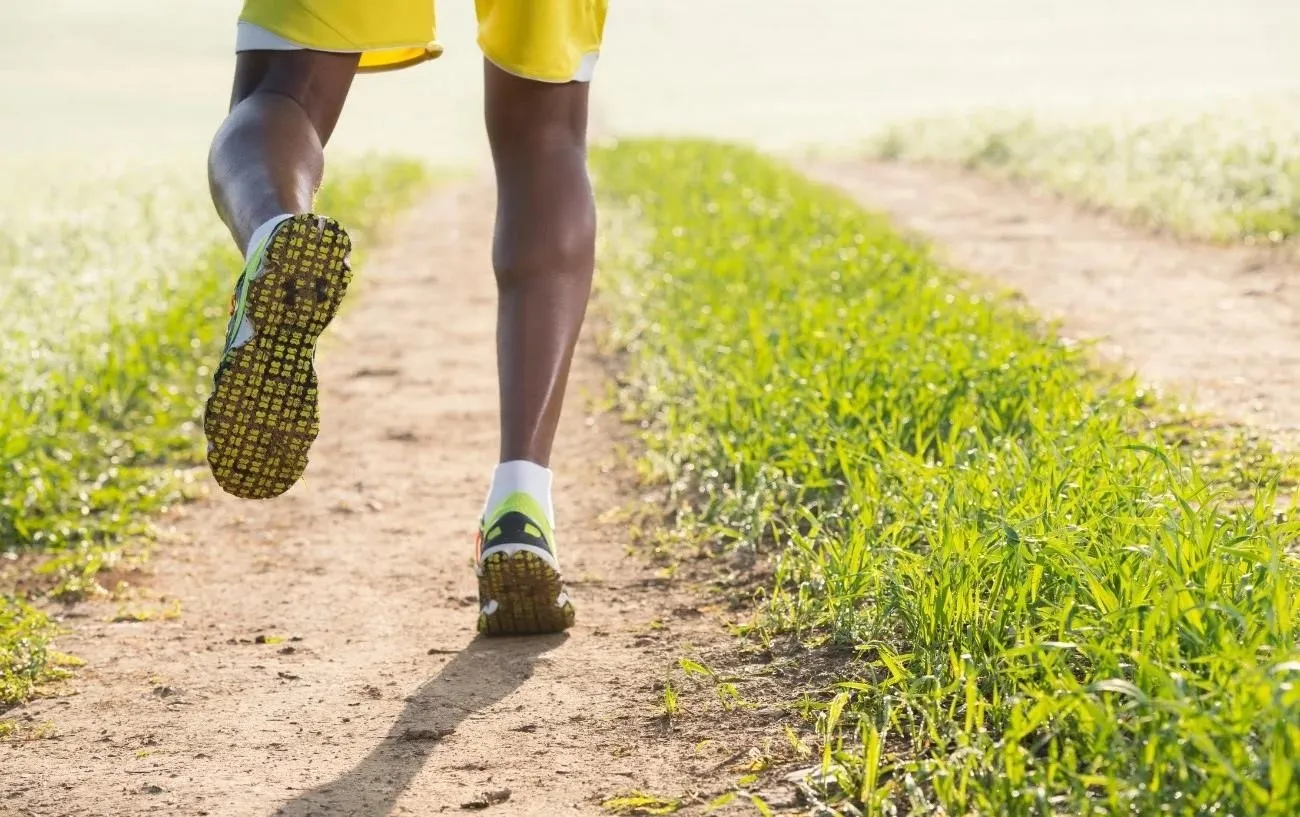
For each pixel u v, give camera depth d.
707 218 14.69
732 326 8.66
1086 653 3.07
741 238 12.73
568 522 5.91
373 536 5.95
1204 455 5.62
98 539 5.92
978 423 5.48
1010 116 25.55
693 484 6.16
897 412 5.73
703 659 3.99
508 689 3.88
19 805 3.23
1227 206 13.81
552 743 3.48
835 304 8.78
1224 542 3.48
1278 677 2.68
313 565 5.51
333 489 6.79
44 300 10.62
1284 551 3.55
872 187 19.31
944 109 36.84
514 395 4.12
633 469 6.74
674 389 7.74
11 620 4.65
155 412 7.94
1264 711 2.52
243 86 3.64
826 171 22.11
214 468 3.15
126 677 4.20
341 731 3.65
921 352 6.78
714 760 3.29
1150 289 10.43
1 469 6.22
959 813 2.74
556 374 4.12
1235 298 9.90
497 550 4.07
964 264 12.03
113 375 8.14
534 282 4.14
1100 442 4.64
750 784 3.13
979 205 16.61
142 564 5.57
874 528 4.53
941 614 3.59
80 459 6.89
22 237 14.43
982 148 21.59
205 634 4.66
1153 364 7.82
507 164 4.20
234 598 5.09
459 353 10.48
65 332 9.42
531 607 4.22
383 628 4.64
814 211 14.55
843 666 3.76
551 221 4.12
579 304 4.17
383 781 3.30
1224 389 7.11
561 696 3.80
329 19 3.57
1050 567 3.54
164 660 4.37
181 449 7.52
